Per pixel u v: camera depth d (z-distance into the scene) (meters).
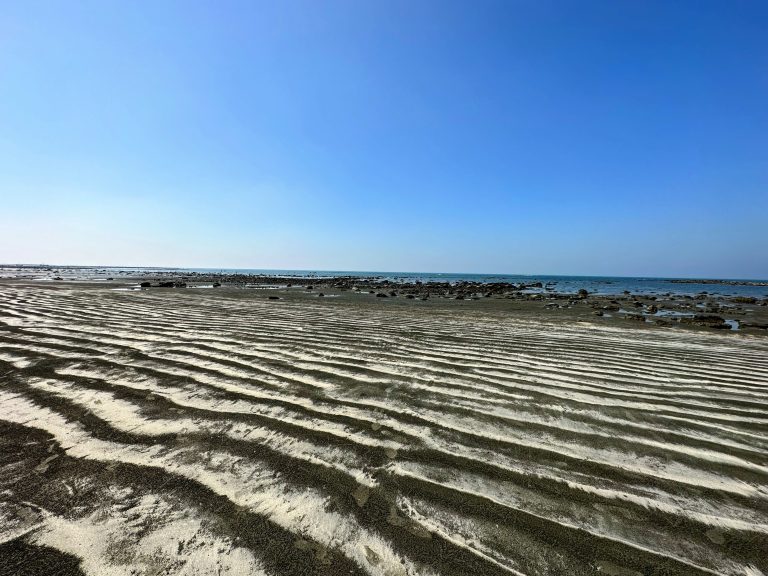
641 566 1.86
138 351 5.50
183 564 1.76
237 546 1.87
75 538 1.89
